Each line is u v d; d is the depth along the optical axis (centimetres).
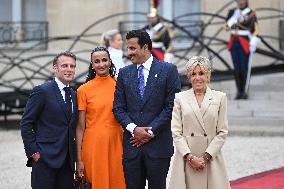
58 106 1236
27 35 3353
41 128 1242
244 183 1675
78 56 3216
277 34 3134
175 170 1216
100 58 1294
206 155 1198
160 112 1258
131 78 1265
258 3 3128
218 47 3175
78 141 1286
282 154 2039
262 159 1969
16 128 2677
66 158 1245
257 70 2881
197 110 1210
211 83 3066
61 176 1255
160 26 2614
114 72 1336
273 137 2338
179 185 1207
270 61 3078
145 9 3353
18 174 1842
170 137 1267
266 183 1670
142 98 1255
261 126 2445
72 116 1252
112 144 1292
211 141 1210
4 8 3431
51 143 1234
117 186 1296
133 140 1245
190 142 1212
